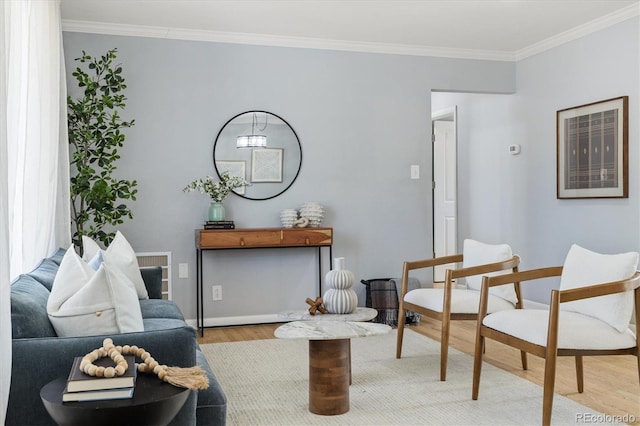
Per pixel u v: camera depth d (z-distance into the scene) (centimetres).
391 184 553
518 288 363
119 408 147
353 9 448
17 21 273
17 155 269
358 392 325
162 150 496
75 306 203
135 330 210
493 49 567
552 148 538
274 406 304
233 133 512
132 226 490
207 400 208
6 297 176
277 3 434
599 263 292
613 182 469
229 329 502
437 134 739
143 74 491
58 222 403
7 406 176
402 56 554
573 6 446
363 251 546
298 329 297
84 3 430
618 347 272
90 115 444
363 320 334
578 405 299
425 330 495
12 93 265
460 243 685
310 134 532
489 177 629
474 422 278
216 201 495
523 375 356
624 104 457
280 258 527
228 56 511
